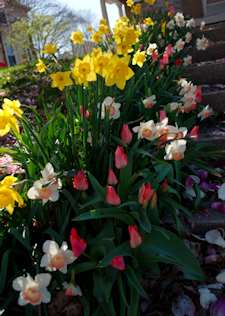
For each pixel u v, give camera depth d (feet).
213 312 2.06
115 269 2.06
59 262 1.83
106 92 2.83
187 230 2.56
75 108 2.87
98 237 2.18
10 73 7.98
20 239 2.09
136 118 3.35
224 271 2.23
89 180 2.44
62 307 2.10
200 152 3.02
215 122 4.00
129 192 2.30
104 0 11.12
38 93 5.84
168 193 2.59
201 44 5.35
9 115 2.17
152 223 2.25
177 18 6.01
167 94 3.65
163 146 2.53
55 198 2.08
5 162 3.34
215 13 8.56
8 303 2.06
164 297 2.19
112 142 2.70
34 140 2.68
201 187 2.91
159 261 2.10
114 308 2.07
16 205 2.32
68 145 2.59
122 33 2.91
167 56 3.98
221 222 2.56
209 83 5.04
